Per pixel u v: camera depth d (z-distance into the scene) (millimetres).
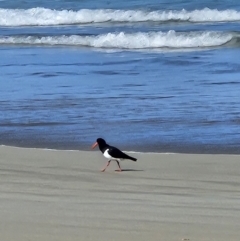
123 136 12203
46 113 14133
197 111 14078
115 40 26891
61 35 28531
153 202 7582
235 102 14891
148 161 10273
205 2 38094
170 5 37719
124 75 19016
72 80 18250
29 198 7688
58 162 10070
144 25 32812
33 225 6484
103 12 35062
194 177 9125
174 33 26609
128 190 8242
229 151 11086
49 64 21688
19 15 35781
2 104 15102
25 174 9156
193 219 6852
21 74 19484
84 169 9602
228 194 8102
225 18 33719
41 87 17234
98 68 20578
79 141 11875
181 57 22859
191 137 12094
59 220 6695
